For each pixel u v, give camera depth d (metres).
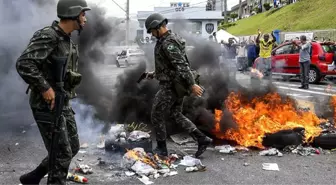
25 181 3.10
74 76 2.79
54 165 2.72
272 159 4.29
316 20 25.30
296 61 13.86
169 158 4.20
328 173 3.80
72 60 2.86
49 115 2.69
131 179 3.62
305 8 30.08
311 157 4.36
